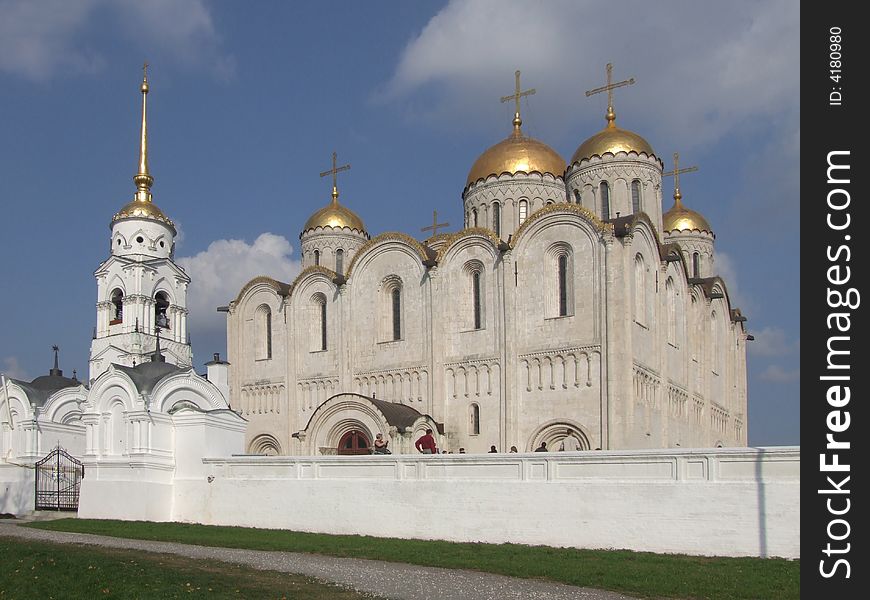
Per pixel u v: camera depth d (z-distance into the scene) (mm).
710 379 67875
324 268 67312
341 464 40312
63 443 55625
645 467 33531
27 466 49594
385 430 56125
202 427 44594
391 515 38438
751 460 31484
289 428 66750
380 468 39312
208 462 44062
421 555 30797
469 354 59438
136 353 76500
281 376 68250
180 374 46781
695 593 24078
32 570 26609
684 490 32438
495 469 36562
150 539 35281
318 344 67562
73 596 23766
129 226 81188
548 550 32938
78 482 49031
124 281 79188
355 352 64812
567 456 35000
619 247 55188
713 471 32125
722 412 71625
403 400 61781
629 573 26781
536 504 35250
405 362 62156
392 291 64562
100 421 45969
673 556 31312
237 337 70875
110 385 45688
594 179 66938
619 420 53219
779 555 30344
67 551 30094
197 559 29172
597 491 34094
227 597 23016
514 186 69688
